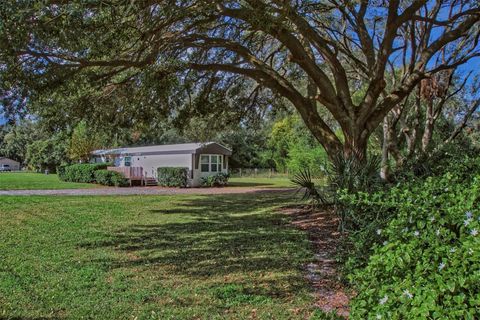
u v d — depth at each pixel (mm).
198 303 4336
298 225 9523
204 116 13125
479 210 2482
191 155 24656
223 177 25734
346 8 10508
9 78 6148
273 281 5145
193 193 19969
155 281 5129
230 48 9703
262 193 19906
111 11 5422
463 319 1913
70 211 12469
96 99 10727
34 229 9086
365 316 2422
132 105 11047
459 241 2293
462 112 16562
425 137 13297
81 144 30141
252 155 43750
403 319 2107
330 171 8438
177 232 8805
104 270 5629
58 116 10344
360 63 11312
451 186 3766
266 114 15047
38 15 4801
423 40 11750
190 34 8211
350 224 6223
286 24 7996
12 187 23047
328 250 6824
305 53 9531
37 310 4098
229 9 6926
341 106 10062
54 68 6664
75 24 5109
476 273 1957
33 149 45969
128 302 4344
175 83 8023
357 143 9828
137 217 11289
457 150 8930
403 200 3434
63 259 6238
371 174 7484
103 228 9320
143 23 6402
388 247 2523
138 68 8219
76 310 4098
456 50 11406
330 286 4934
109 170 26062
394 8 9109
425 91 13297
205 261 6191
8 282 4977
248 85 13859
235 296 4562
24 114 7430
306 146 27562
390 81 16109
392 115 13289
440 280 2049
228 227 9461
